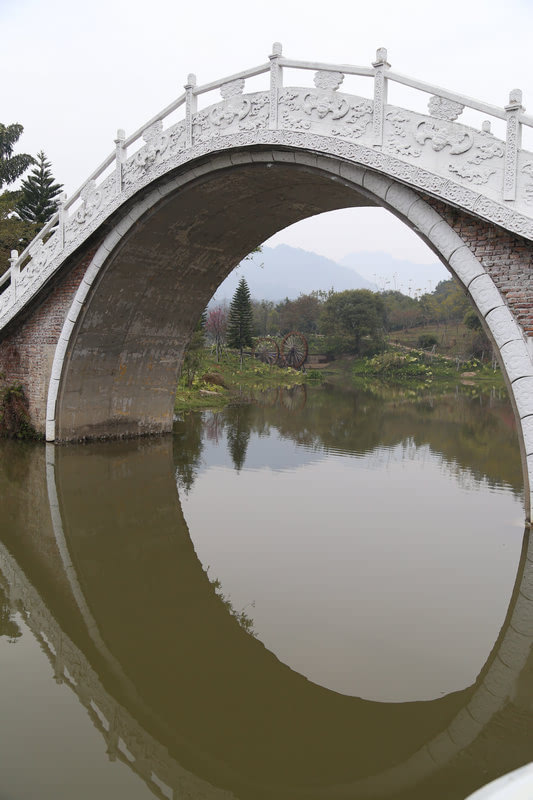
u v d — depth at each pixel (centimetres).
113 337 1245
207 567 629
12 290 1255
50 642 487
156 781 334
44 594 578
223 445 1347
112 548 692
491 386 3878
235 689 421
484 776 339
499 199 624
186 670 444
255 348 5116
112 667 450
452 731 376
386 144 709
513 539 705
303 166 827
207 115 904
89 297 1147
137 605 553
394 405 2373
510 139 612
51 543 707
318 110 770
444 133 661
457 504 856
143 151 991
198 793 325
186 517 801
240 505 856
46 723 383
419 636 482
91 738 370
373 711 395
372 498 892
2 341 1323
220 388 2848
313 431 1585
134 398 1385
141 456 1191
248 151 865
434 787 331
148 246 1116
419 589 568
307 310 7406
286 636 483
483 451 1290
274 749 363
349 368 5509
